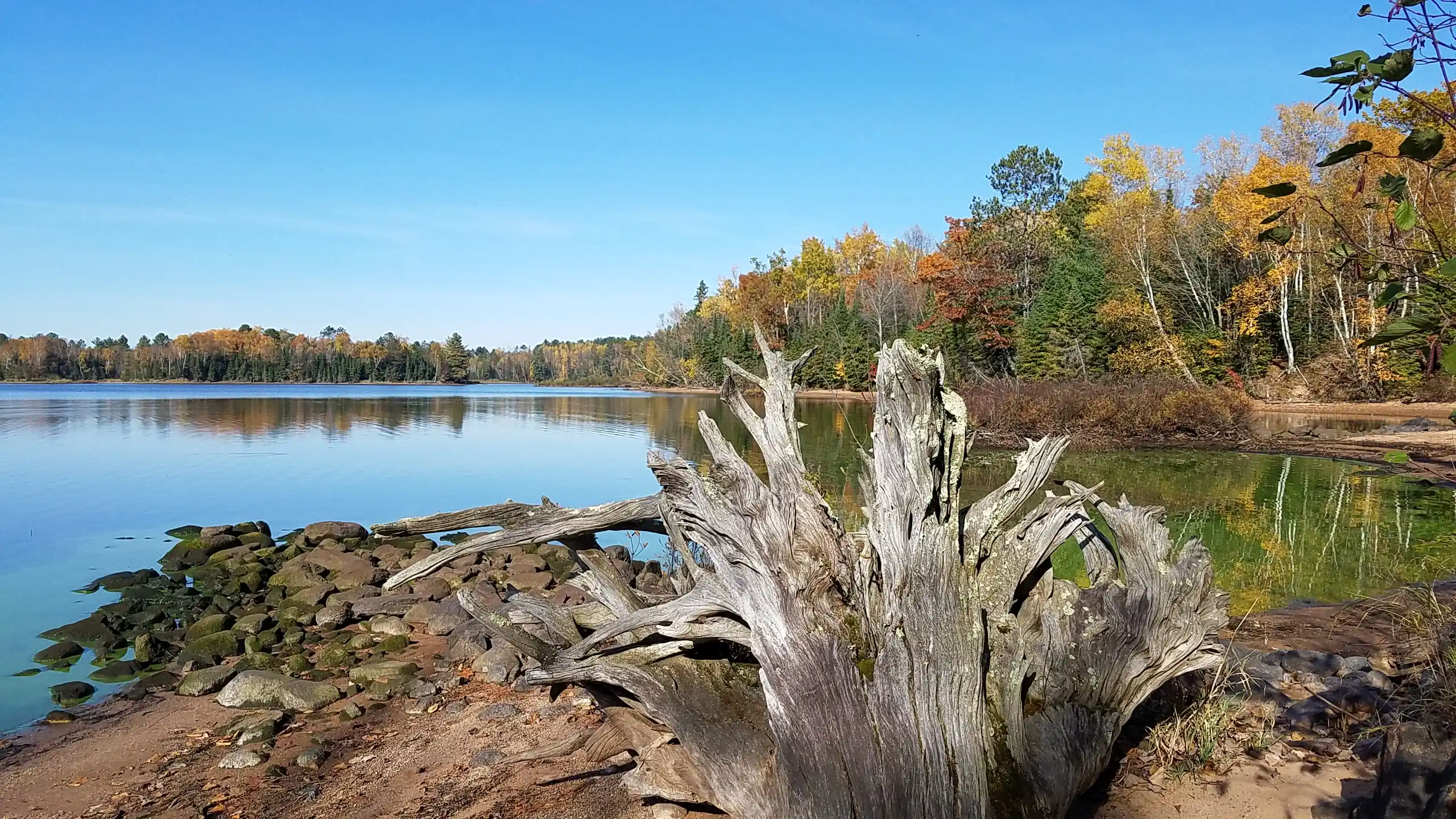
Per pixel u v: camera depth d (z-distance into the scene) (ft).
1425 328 6.06
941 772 10.18
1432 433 74.13
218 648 26.21
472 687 21.72
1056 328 135.95
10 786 17.51
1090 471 59.41
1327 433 80.79
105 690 23.50
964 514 13.70
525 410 157.79
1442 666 13.08
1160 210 140.15
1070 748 11.19
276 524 49.39
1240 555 32.65
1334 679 16.05
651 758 12.27
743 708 11.96
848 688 10.55
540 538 14.14
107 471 70.54
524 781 15.49
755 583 11.50
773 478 12.54
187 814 15.99
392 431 109.70
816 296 235.61
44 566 39.01
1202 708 13.92
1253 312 121.90
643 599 14.55
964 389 98.43
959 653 11.02
